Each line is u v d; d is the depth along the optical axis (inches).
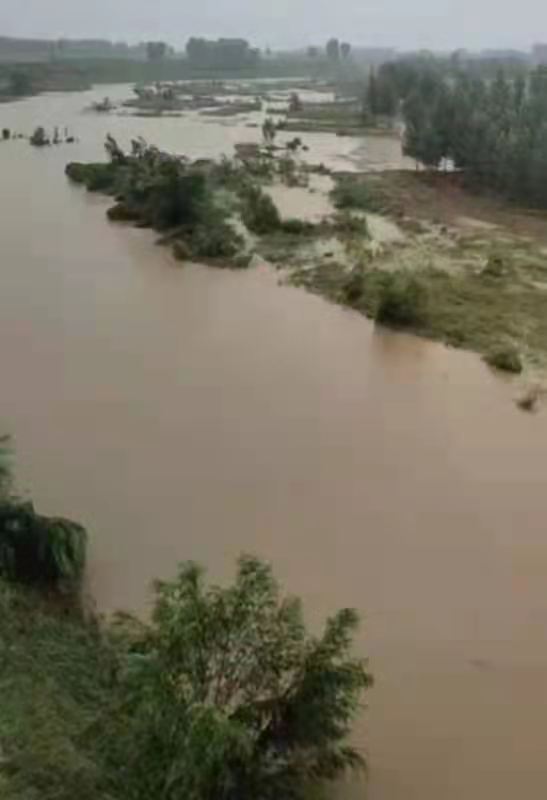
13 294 1953.7
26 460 1228.5
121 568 1002.1
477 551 1064.2
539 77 4200.3
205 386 1498.5
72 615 902.4
